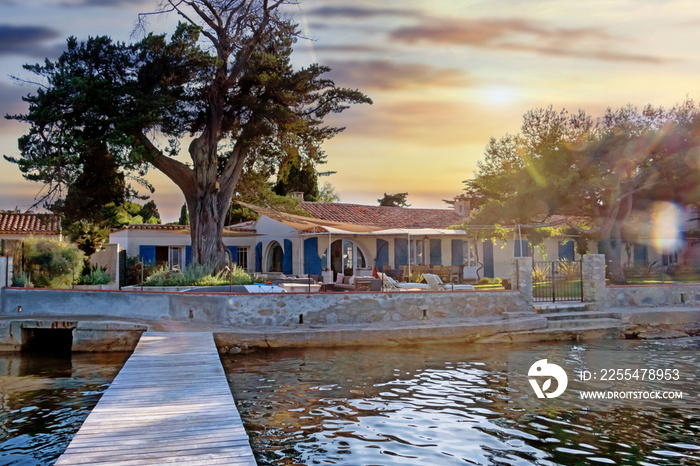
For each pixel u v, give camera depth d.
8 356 13.01
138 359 10.02
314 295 14.43
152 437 5.91
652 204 26.78
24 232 29.80
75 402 9.12
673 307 17.34
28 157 21.00
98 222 23.78
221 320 13.97
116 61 22.66
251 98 23.44
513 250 29.89
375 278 19.47
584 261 17.34
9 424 8.01
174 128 24.11
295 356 12.58
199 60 22.52
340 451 6.81
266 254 30.38
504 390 9.76
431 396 9.34
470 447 6.95
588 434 7.47
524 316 15.63
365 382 10.27
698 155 23.19
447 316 15.23
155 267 25.42
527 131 26.44
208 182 24.19
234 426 6.29
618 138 23.88
